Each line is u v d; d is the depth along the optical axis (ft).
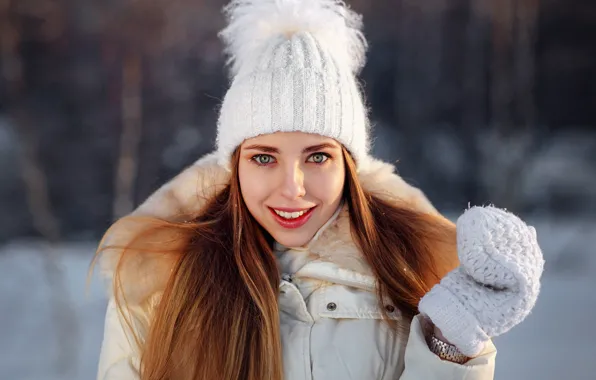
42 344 15.02
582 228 24.47
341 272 4.21
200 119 30.53
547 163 30.89
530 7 25.22
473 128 32.76
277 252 4.43
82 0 31.01
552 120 34.27
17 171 26.43
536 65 34.22
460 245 3.63
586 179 29.40
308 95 3.94
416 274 4.38
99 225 27.25
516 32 25.57
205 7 31.45
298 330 4.15
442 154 32.14
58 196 28.43
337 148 4.07
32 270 20.02
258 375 4.06
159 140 29.50
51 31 30.94
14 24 25.71
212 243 4.41
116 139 30.30
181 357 4.28
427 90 34.83
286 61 4.04
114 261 4.61
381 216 4.50
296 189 3.88
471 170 31.22
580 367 12.84
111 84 31.01
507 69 25.57
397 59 35.35
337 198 4.08
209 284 4.28
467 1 34.68
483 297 3.56
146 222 4.64
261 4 4.42
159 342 4.30
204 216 4.66
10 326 16.02
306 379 4.03
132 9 29.43
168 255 4.59
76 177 29.12
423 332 3.79
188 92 30.83
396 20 35.40
